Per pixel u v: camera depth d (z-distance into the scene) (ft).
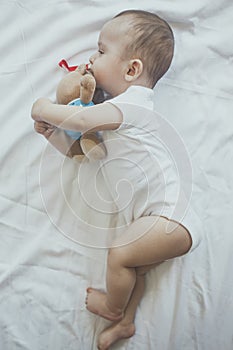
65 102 3.18
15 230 3.25
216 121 3.55
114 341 3.20
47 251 3.24
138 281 3.24
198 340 3.26
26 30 3.45
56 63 3.45
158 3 3.58
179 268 3.29
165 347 3.23
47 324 3.18
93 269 3.27
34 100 3.39
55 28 3.49
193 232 3.10
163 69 3.30
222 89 3.61
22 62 3.41
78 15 3.52
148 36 3.17
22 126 3.34
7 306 3.15
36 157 3.34
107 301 3.15
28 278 3.20
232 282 3.33
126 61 3.17
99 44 3.26
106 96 3.35
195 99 3.57
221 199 3.46
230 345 3.30
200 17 3.64
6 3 3.45
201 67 3.61
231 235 3.40
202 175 3.46
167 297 3.25
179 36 3.61
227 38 3.65
